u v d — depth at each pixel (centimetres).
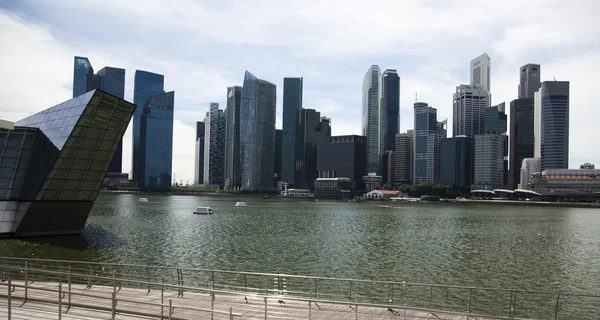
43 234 9175
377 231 12912
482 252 8931
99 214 17712
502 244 10275
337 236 11381
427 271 6856
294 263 7356
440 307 4806
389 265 7294
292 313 2900
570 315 4641
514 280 6334
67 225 9562
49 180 8506
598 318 4550
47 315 2680
